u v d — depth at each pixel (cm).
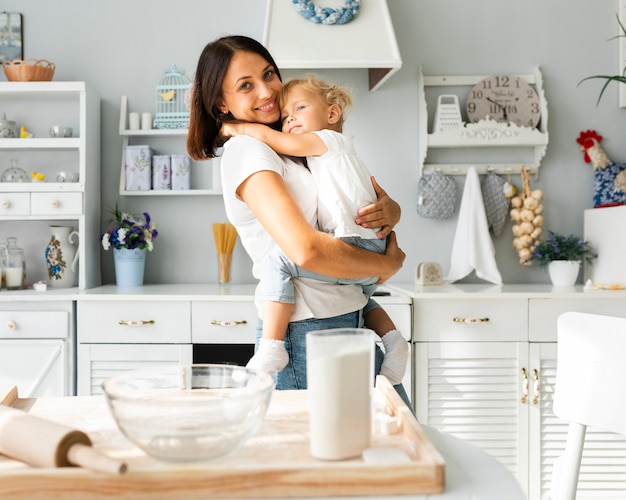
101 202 312
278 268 137
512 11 314
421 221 313
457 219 314
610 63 315
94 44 312
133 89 313
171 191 300
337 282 140
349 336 80
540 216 303
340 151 144
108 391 80
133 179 301
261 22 313
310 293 138
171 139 314
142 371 96
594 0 314
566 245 293
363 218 141
